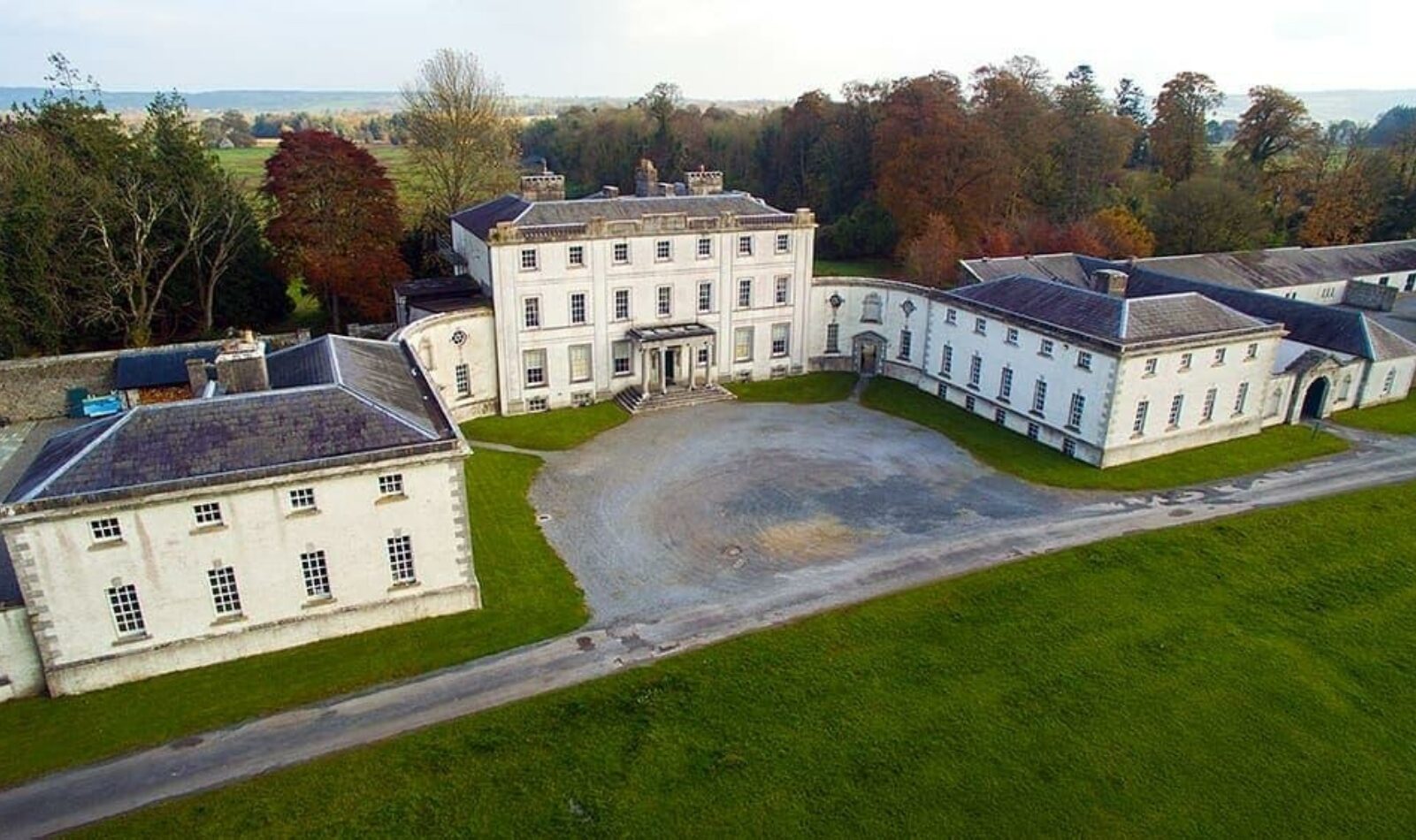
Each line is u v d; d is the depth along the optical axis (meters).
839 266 102.81
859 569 36.41
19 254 54.59
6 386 50.62
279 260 63.59
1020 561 36.88
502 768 25.14
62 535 26.53
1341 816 24.20
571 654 30.56
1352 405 56.69
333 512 29.88
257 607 29.80
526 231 52.19
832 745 26.22
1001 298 54.34
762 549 38.25
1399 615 33.50
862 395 59.81
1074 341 47.34
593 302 55.41
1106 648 31.03
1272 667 30.20
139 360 52.72
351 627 31.44
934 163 88.75
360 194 63.25
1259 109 106.94
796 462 47.91
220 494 28.03
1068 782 25.05
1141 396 46.44
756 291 60.34
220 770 25.05
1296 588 35.06
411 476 30.69
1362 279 81.62
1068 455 48.84
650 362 56.91
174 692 28.31
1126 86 135.38
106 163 60.69
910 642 31.25
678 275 57.44
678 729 26.75
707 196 61.62
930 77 92.62
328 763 25.30
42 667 27.97
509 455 48.41
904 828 23.36
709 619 32.75
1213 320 48.59
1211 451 49.34
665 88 142.00
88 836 22.70
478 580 35.00
